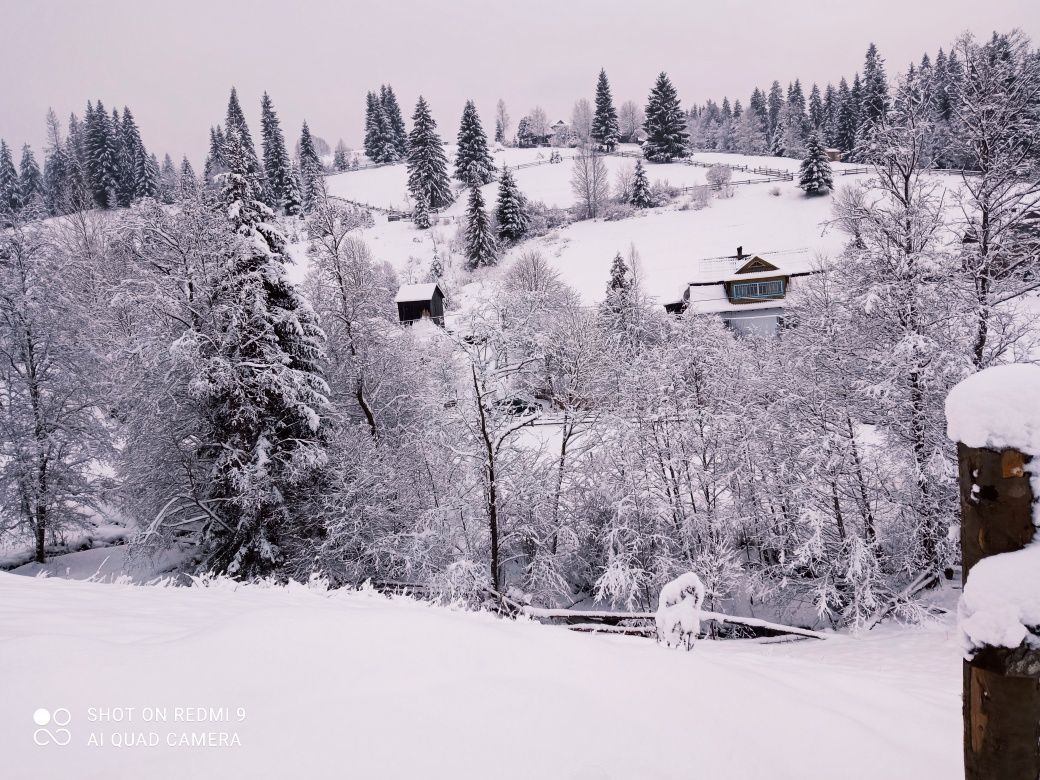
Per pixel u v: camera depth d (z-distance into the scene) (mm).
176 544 20531
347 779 2062
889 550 16188
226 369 17047
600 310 38875
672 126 106312
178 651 3078
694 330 19406
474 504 18562
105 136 86000
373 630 3529
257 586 7836
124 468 20016
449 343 19109
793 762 2801
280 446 18406
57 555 23078
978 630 1449
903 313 14719
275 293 19000
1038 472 1426
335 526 17750
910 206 14461
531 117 157500
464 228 79625
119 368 18875
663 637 6277
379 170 125562
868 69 101875
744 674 4168
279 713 2500
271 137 87438
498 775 2195
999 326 13641
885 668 8680
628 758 2494
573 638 4227
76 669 2730
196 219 18750
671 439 18516
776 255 47875
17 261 22469
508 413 18828
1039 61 12859
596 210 82938
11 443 21562
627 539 18328
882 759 2955
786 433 17875
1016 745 1439
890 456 15508
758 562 19469
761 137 125500
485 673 3145
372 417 22078
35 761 2059
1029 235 13664
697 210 78875
